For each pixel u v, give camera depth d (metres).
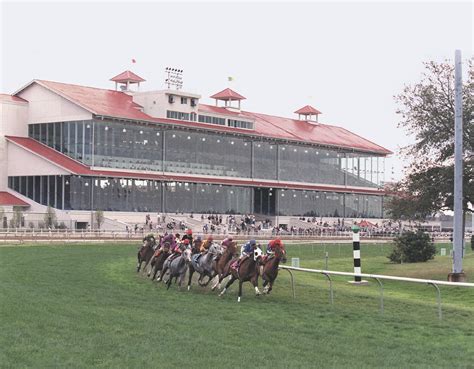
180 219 92.38
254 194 104.75
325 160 114.56
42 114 92.62
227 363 16.97
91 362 16.78
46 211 83.25
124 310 24.45
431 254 54.19
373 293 32.56
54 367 16.25
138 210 90.94
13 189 90.06
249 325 22.08
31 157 88.62
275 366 16.78
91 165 87.75
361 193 117.44
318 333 21.05
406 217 46.19
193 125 96.69
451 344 19.86
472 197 43.41
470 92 43.28
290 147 109.88
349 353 18.42
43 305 24.72
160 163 94.75
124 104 95.81
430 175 44.06
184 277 33.69
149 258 38.91
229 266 30.34
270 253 30.41
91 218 85.81
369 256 61.69
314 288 33.19
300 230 94.88
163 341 19.20
